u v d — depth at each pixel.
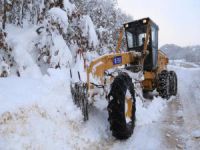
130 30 7.22
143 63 6.88
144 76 7.07
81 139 3.71
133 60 5.99
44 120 3.53
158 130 4.64
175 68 20.34
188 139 4.16
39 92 4.12
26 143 2.95
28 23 7.22
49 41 5.86
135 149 3.78
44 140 3.19
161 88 7.52
